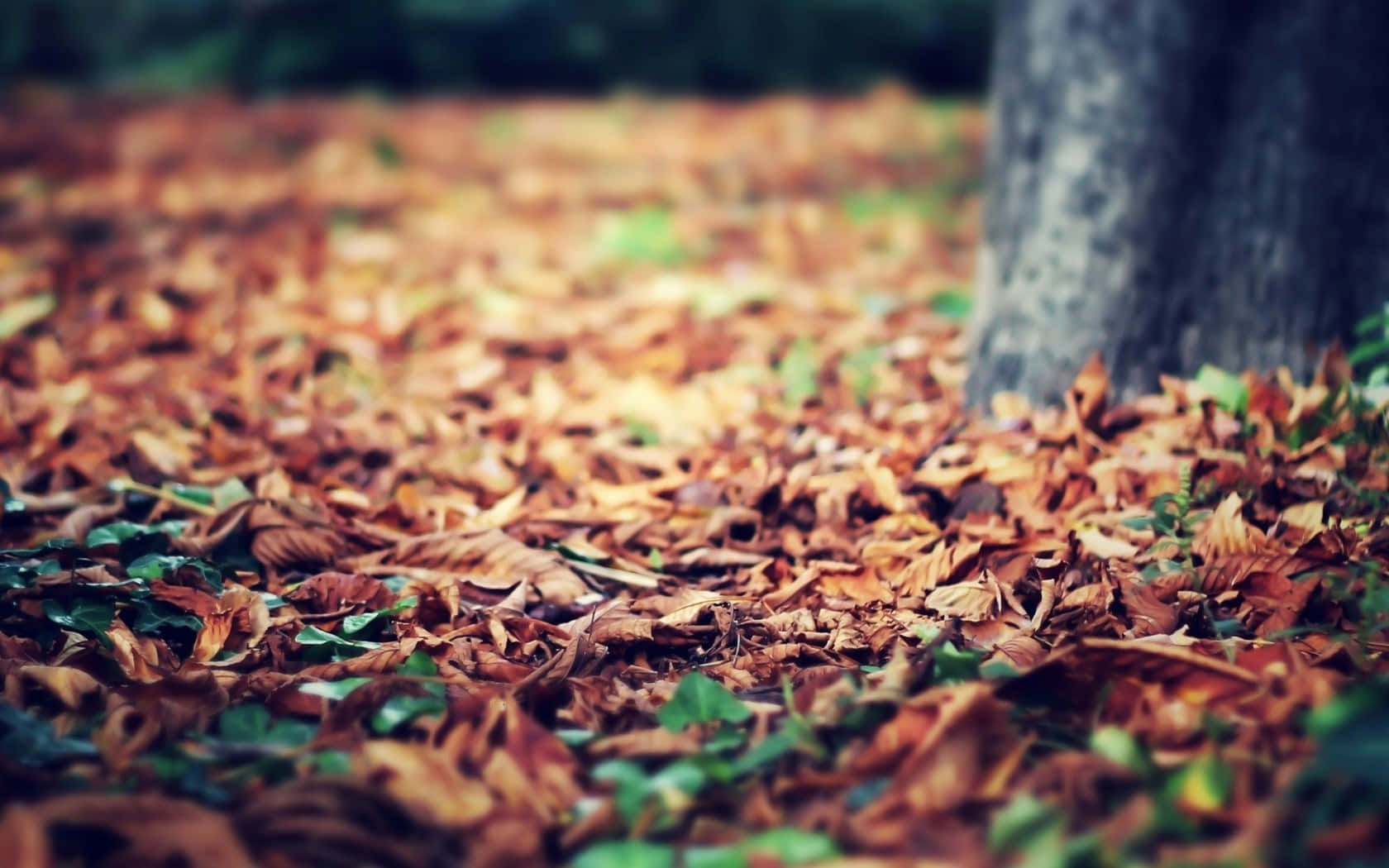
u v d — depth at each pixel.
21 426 4.09
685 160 9.27
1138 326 3.93
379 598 3.02
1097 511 3.37
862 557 3.27
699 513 3.56
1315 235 3.81
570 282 5.93
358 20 13.39
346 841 1.97
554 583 3.12
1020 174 4.11
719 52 13.94
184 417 4.25
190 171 8.45
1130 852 1.90
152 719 2.32
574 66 13.86
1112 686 2.36
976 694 2.13
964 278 6.13
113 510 3.46
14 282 5.54
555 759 2.23
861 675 2.54
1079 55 3.96
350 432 4.12
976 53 14.62
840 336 4.92
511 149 9.72
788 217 7.12
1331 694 2.22
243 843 1.92
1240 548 3.00
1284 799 1.85
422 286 5.77
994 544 3.09
